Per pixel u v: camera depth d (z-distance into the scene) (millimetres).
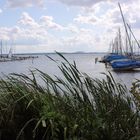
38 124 3727
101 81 4316
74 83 4094
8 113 4109
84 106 3945
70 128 3814
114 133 3840
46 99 4070
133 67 43781
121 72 42594
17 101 4098
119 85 4309
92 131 3746
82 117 3865
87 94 4094
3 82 4293
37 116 4082
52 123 3738
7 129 4117
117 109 3996
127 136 3891
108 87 4203
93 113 3893
